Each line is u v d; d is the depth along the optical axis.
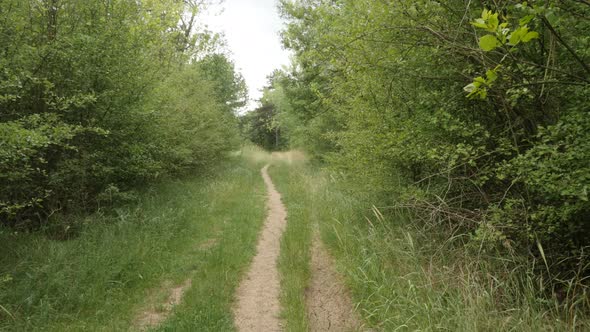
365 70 5.81
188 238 7.47
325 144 16.94
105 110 7.58
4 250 5.54
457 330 3.44
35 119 5.40
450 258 4.87
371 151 6.47
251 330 4.42
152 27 8.98
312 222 8.52
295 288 5.21
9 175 5.63
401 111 6.11
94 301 4.71
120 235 6.72
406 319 3.89
